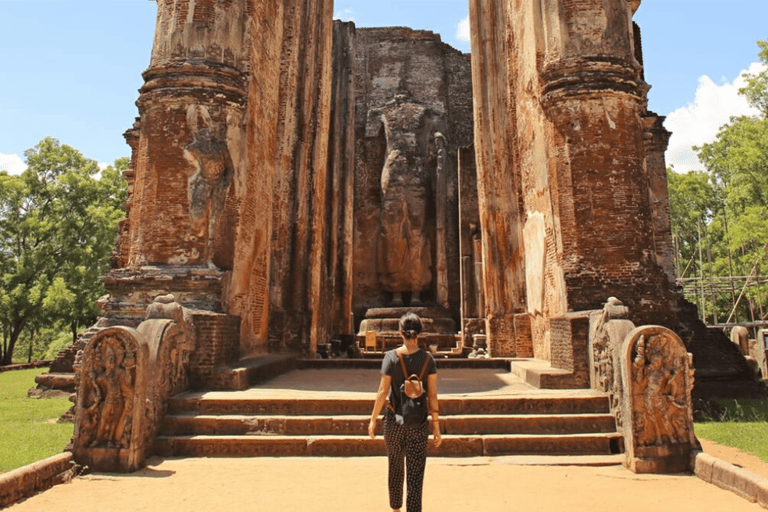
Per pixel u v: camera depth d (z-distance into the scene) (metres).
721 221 36.22
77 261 31.47
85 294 31.22
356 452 6.48
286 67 14.31
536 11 10.52
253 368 8.73
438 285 22.86
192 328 7.89
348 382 9.46
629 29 9.97
